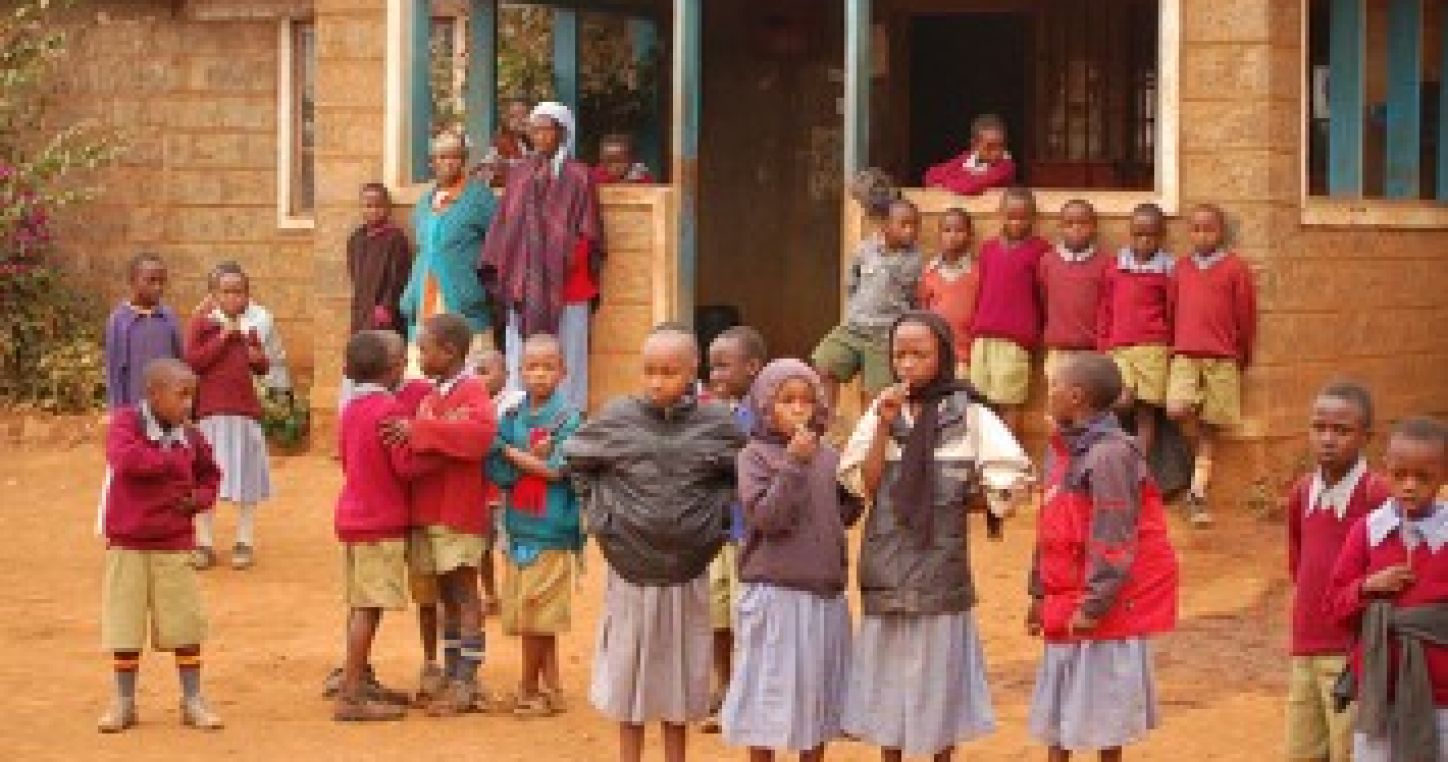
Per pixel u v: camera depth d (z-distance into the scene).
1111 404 9.91
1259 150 17.31
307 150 25.11
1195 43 17.47
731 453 10.47
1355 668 9.28
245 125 25.12
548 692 12.30
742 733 10.01
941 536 9.96
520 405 12.10
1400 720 9.05
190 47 25.20
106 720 11.97
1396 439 9.09
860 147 18.38
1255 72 17.30
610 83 24.38
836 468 10.12
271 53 25.02
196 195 25.28
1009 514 9.91
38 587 16.06
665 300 18.91
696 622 10.54
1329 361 18.27
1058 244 17.50
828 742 10.63
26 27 24.06
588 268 18.75
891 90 24.12
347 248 20.12
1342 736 9.56
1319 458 9.68
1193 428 17.31
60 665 13.62
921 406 10.03
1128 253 17.22
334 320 20.66
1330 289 18.23
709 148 24.34
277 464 20.53
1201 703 12.54
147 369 12.23
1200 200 17.47
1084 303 17.31
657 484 10.37
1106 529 9.66
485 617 14.55
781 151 24.59
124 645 11.89
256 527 17.97
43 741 11.76
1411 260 19.39
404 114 20.14
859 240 18.12
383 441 12.03
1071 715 9.84
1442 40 20.44
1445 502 9.36
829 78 24.53
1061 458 9.92
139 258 15.35
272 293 25.08
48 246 25.12
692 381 10.59
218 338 16.16
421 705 12.50
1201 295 17.03
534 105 23.58
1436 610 9.04
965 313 17.73
